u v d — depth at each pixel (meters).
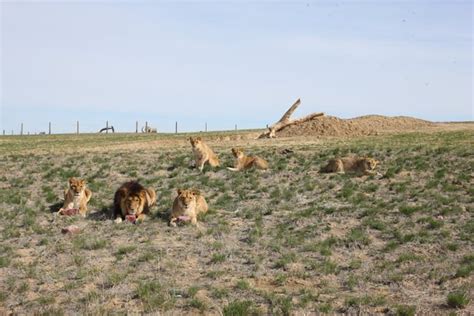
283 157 25.77
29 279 10.52
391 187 18.58
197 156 22.42
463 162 22.59
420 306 9.05
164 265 11.17
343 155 25.89
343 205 16.45
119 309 8.96
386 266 11.00
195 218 14.46
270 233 13.62
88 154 28.02
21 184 20.31
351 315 8.64
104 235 13.49
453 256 11.67
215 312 8.82
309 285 10.09
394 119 47.66
